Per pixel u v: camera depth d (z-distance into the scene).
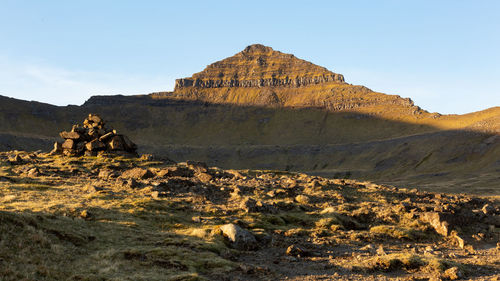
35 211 31.16
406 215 47.16
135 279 20.50
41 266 20.41
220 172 75.44
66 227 27.81
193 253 25.95
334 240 36.03
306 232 38.06
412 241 39.38
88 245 25.98
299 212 46.84
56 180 54.44
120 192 46.97
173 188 52.50
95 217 33.22
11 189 43.47
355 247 34.06
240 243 30.58
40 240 23.70
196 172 68.62
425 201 60.91
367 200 57.75
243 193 53.66
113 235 28.91
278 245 32.25
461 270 25.47
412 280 23.09
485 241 40.28
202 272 23.11
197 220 36.59
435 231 42.72
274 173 88.81
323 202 53.62
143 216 36.06
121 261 23.41
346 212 47.75
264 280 22.34
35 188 46.09
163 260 23.92
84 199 40.81
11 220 24.52
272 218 41.28
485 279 23.72
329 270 25.17
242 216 40.81
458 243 39.09
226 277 22.45
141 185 52.59
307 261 27.56
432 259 27.22
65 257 22.75
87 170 68.56
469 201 66.12
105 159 81.50
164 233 31.17
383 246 35.84
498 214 54.50
